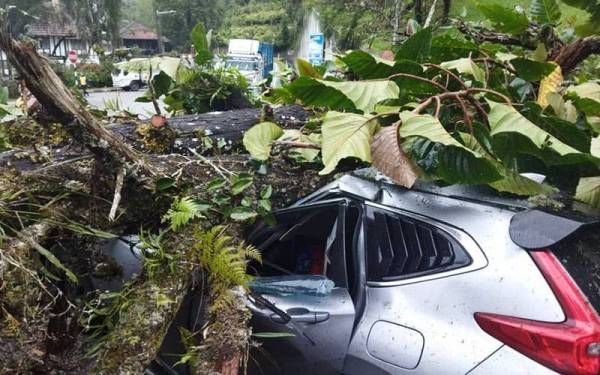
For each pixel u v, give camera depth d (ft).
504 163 7.78
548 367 6.06
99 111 11.73
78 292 7.96
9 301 6.04
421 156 7.63
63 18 98.89
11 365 5.77
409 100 9.40
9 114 11.09
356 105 8.21
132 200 8.23
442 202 7.79
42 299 6.54
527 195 7.48
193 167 9.12
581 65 14.07
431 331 6.93
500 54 10.95
